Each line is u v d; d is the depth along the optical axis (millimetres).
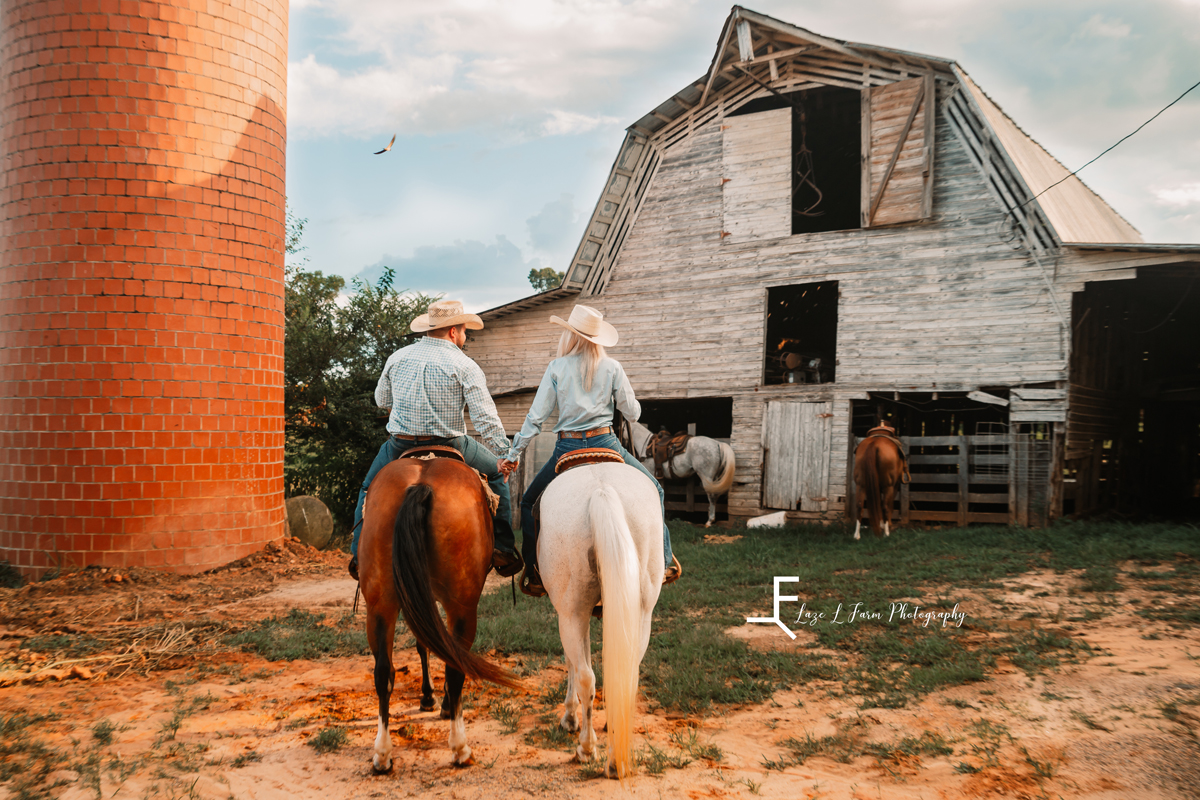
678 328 17172
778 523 15094
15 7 10172
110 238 9828
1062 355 13281
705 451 15977
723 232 16734
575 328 4703
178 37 10188
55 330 9789
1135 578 8273
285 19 11797
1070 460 13867
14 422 9906
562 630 4043
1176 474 20312
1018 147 15812
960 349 14203
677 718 4984
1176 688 4738
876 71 15297
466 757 4152
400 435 4957
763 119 16500
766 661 6000
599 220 18000
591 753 4137
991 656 5824
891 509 13031
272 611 8336
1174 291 16469
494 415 4852
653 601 4070
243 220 10758
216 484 10328
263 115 11117
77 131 9867
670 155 17609
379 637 3986
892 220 14867
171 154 10102
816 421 15500
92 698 5535
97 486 9695
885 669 5777
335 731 4555
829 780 3891
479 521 4266
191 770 4105
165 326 10008
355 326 18688
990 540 11336
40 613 8039
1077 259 13211
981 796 3615
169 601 8758
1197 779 3615
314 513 12844
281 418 11523
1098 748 4023
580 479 4184
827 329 21109
